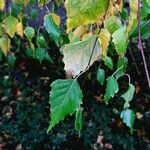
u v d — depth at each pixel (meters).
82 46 0.56
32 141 4.96
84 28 1.03
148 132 5.02
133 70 5.70
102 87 5.62
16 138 5.01
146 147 4.82
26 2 1.75
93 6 0.46
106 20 0.78
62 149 4.86
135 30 0.85
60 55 6.36
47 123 5.24
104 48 0.67
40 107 5.55
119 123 5.14
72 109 0.60
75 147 4.88
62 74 6.32
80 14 0.46
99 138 4.95
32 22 4.90
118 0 0.76
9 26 1.35
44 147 4.90
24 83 6.09
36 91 5.94
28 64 6.48
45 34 6.20
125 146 4.85
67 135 4.98
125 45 0.65
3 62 6.39
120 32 0.65
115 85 1.02
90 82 5.53
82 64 0.56
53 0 1.81
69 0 0.46
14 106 5.58
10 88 5.95
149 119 5.18
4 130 5.13
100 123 5.16
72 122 5.10
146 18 0.91
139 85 5.63
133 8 0.53
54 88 0.60
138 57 5.93
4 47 1.51
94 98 5.52
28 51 1.98
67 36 1.25
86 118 5.23
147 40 6.33
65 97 0.60
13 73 6.24
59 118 0.60
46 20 1.27
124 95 0.97
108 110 5.34
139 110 5.36
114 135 4.97
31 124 5.22
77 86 0.60
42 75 6.30
